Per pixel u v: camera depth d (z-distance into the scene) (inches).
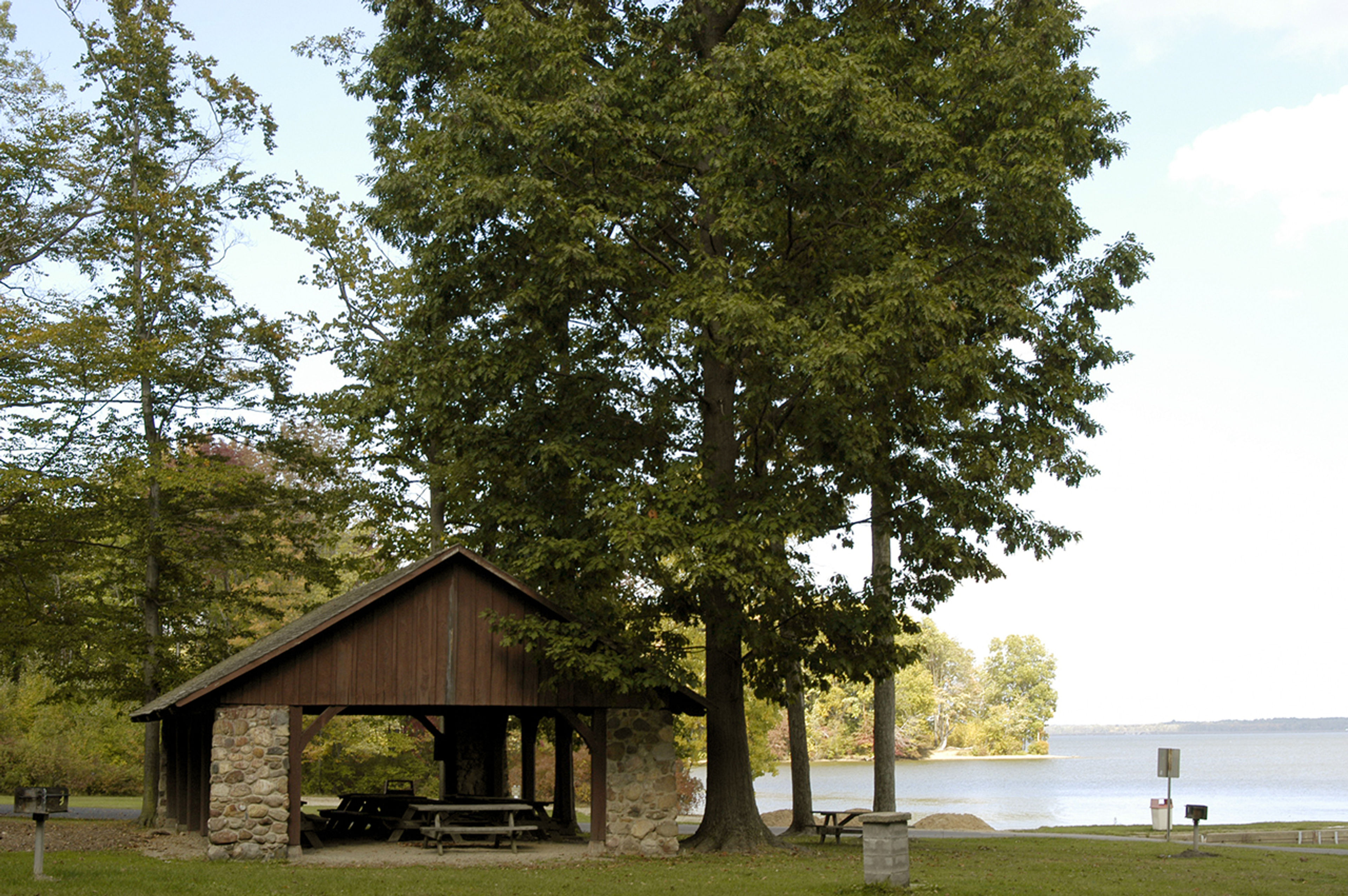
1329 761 5851.4
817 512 748.6
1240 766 5068.9
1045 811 2039.9
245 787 692.7
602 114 690.8
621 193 719.1
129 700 1037.2
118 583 1055.6
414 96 919.7
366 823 927.7
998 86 730.8
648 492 708.0
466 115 717.3
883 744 984.3
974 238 746.8
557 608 737.0
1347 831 1055.6
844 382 673.0
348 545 1836.9
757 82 687.1
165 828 912.9
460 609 739.4
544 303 720.3
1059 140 709.3
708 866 680.4
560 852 763.4
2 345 805.2
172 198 1051.9
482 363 746.8
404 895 524.4
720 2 787.4
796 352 670.5
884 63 764.6
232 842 684.7
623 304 794.2
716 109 695.7
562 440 733.3
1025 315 708.7
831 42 745.0
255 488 1083.9
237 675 681.6
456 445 790.5
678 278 718.5
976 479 781.3
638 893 546.3
